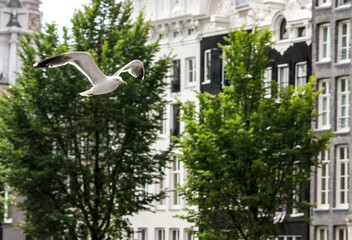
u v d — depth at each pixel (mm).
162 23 67875
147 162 52875
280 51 58844
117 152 52531
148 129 53219
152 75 53781
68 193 53062
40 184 52469
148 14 69500
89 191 52844
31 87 52781
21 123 52500
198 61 65438
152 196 53562
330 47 56156
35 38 54844
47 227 52844
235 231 48469
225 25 63562
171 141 66562
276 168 47219
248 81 47719
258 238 47375
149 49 54375
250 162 46594
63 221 51781
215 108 48000
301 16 57906
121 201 52438
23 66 53969
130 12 56125
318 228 56000
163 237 67000
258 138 46438
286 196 47938
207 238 46906
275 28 59438
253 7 61031
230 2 63062
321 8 56594
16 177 52156
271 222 47688
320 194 55875
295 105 46781
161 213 67000
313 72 56938
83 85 53531
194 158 46719
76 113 52688
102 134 53281
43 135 52625
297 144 47125
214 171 46469
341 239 54875
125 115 52188
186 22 66438
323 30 56938
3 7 122625
